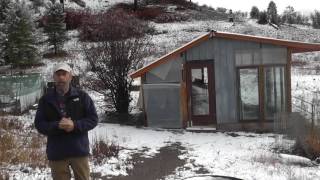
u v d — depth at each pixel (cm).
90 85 2081
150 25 4519
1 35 3256
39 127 561
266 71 1588
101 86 1808
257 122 1591
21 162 980
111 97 1805
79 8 5262
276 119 1477
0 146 1057
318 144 1136
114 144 1222
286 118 1361
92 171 983
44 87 2077
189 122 1631
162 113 1631
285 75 1580
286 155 1102
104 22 1855
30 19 3341
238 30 4750
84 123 571
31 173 905
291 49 1583
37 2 5231
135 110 1889
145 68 1633
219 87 1611
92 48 1850
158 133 1523
